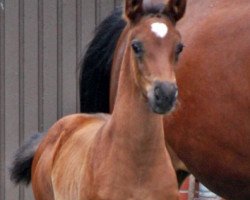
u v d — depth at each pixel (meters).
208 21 10.36
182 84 10.35
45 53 15.70
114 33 11.64
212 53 10.16
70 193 10.21
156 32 9.22
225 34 10.11
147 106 9.45
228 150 10.09
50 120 15.73
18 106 15.70
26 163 12.02
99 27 11.77
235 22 10.09
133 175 9.60
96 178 9.73
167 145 10.62
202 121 10.21
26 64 15.67
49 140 11.27
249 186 10.16
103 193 9.66
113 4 15.71
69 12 15.71
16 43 15.66
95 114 11.28
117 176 9.63
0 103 15.67
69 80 15.71
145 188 9.62
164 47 9.19
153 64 9.15
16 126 15.70
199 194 13.84
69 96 15.71
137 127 9.52
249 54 9.84
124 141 9.59
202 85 10.19
